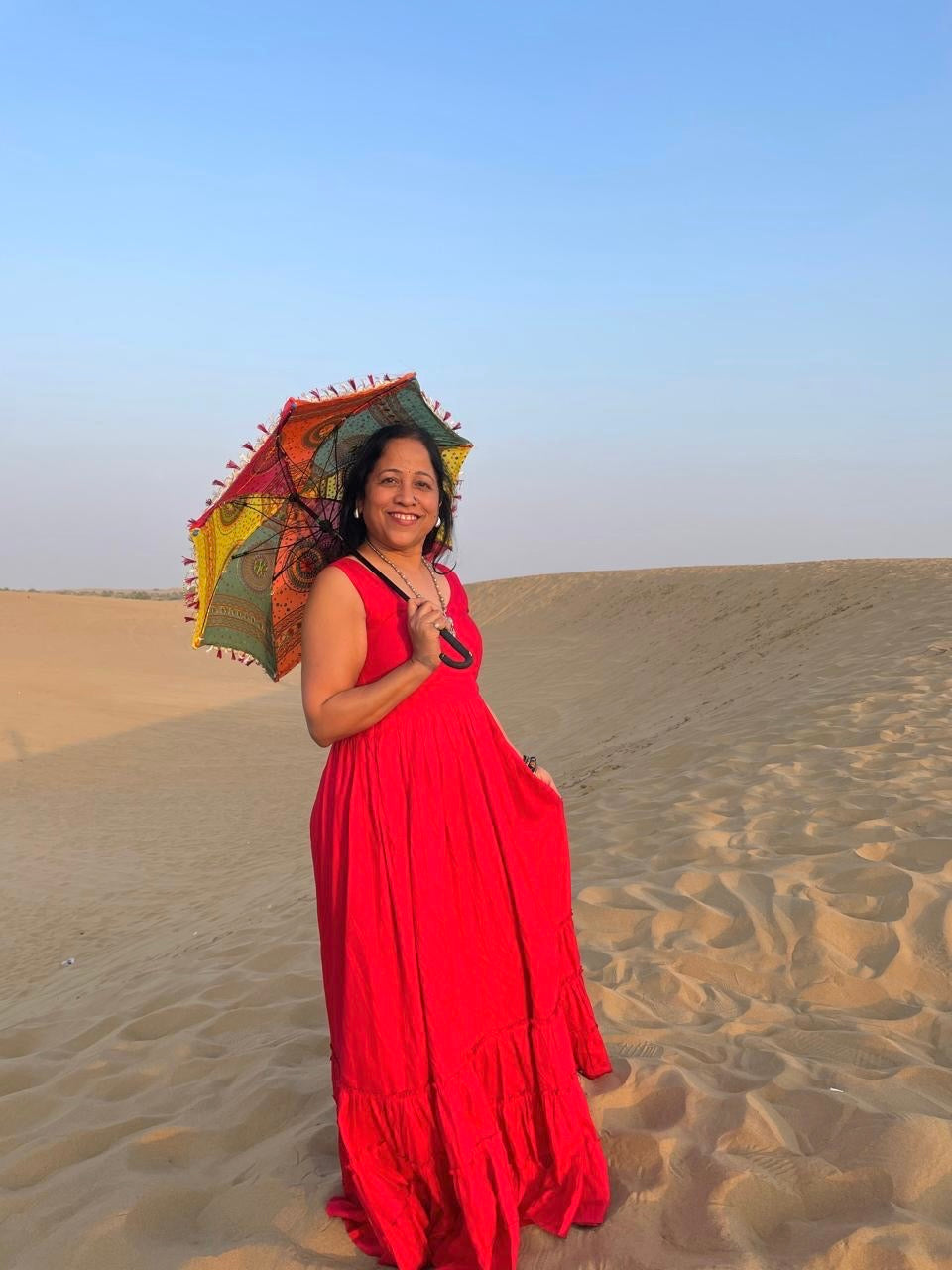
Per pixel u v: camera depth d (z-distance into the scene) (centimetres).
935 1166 237
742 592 3130
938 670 1019
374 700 227
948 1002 350
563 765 1345
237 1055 371
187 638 4028
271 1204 254
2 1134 354
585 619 3762
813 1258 208
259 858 1165
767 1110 265
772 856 502
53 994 714
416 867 227
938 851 467
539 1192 235
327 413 233
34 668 2942
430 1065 223
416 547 251
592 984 369
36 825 1449
